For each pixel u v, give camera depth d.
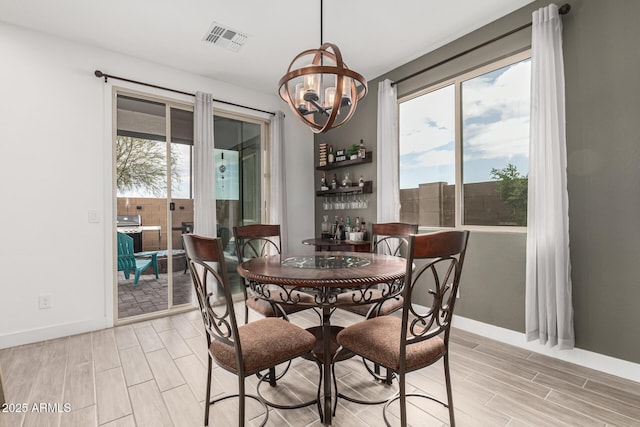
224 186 3.69
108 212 2.84
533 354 2.24
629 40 1.87
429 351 1.40
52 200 2.58
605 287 1.97
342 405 1.68
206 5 2.30
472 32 2.66
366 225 3.66
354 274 1.52
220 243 1.26
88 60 2.78
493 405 1.66
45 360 2.19
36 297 2.51
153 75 3.13
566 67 2.10
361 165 3.72
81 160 2.72
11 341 2.40
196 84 3.42
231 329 1.36
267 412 1.55
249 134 3.90
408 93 3.19
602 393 1.76
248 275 1.58
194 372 2.04
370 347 1.43
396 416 1.58
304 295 2.09
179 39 2.74
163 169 3.25
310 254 2.28
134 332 2.71
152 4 2.28
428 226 3.11
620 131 1.91
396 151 3.24
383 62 3.20
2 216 2.39
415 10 2.39
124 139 3.08
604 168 1.97
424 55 3.04
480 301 2.61
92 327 2.74
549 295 2.10
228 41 2.79
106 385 1.88
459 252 1.39
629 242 1.88
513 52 2.38
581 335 2.06
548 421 1.53
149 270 4.63
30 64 2.51
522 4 2.32
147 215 4.36
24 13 2.34
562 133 2.06
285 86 1.83
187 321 3.00
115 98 2.93
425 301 3.02
